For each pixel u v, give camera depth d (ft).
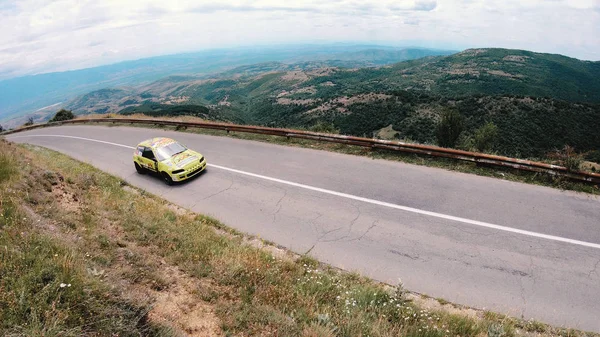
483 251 23.18
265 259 23.00
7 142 51.83
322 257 24.44
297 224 29.35
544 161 36.47
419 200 30.76
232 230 29.14
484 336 16.03
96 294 14.10
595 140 266.98
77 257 16.75
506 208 27.99
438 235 25.41
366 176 37.35
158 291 17.56
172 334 13.58
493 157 34.63
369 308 17.70
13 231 17.51
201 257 22.16
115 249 20.85
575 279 20.13
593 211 26.53
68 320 12.49
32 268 14.48
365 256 24.08
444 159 38.78
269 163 46.16
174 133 79.41
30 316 11.98
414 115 352.08
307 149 50.11
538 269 21.13
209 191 39.42
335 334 14.87
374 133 329.11
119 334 12.51
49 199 26.73
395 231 26.58
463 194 30.99
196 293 17.83
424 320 16.53
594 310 18.07
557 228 24.80
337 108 469.16
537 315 18.06
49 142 96.84
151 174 50.01
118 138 85.97
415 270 22.16
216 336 14.57
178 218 31.37
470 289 20.16
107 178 47.37
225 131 71.15
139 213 30.14
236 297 18.07
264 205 33.83
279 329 14.96
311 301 18.01
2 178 27.07
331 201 32.68
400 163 39.81
